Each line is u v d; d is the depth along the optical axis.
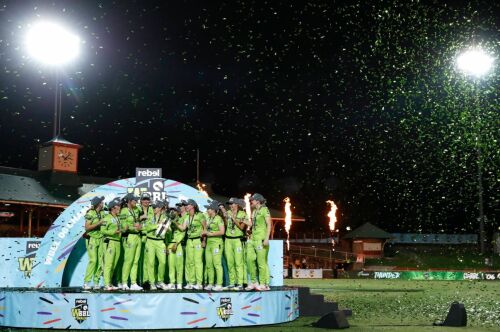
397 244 53.25
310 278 41.53
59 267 15.20
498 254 48.97
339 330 11.87
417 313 15.69
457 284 32.34
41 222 40.28
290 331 11.64
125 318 11.73
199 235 14.15
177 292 12.21
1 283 17.61
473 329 12.11
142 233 14.61
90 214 13.94
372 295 22.81
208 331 11.73
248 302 12.41
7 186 36.06
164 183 16.62
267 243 13.84
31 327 12.02
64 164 39.75
